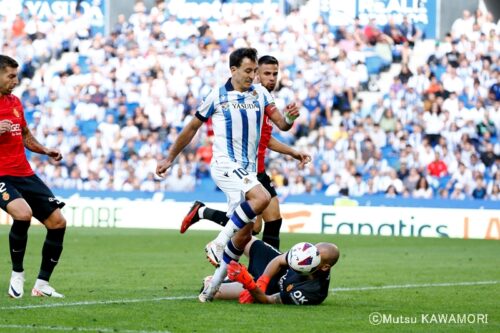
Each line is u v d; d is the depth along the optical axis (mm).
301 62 78750
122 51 80875
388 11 80250
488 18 79875
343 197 65562
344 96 76938
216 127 26641
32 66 81188
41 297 26516
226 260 25391
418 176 72500
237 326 21250
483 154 73688
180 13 81812
